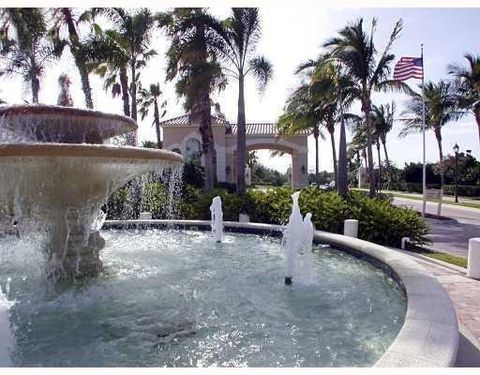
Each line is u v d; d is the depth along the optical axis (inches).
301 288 246.1
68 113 247.3
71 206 243.6
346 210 504.4
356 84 786.8
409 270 245.9
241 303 215.6
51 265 250.5
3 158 194.4
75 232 252.2
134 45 869.8
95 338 168.9
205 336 171.3
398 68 764.6
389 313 202.4
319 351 157.5
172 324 184.5
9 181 219.6
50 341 165.8
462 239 571.8
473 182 1792.6
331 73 760.3
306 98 947.3
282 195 606.5
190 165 987.9
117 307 206.7
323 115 973.8
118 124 273.3
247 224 471.8
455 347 132.5
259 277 270.8
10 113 240.4
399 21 772.6
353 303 218.2
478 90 1184.8
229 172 1346.0
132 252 353.1
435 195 893.8
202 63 686.5
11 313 197.3
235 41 725.3
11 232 303.1
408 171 2065.7
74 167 219.9
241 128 737.6
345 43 778.2
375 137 1716.3
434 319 156.5
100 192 248.2
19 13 714.2
